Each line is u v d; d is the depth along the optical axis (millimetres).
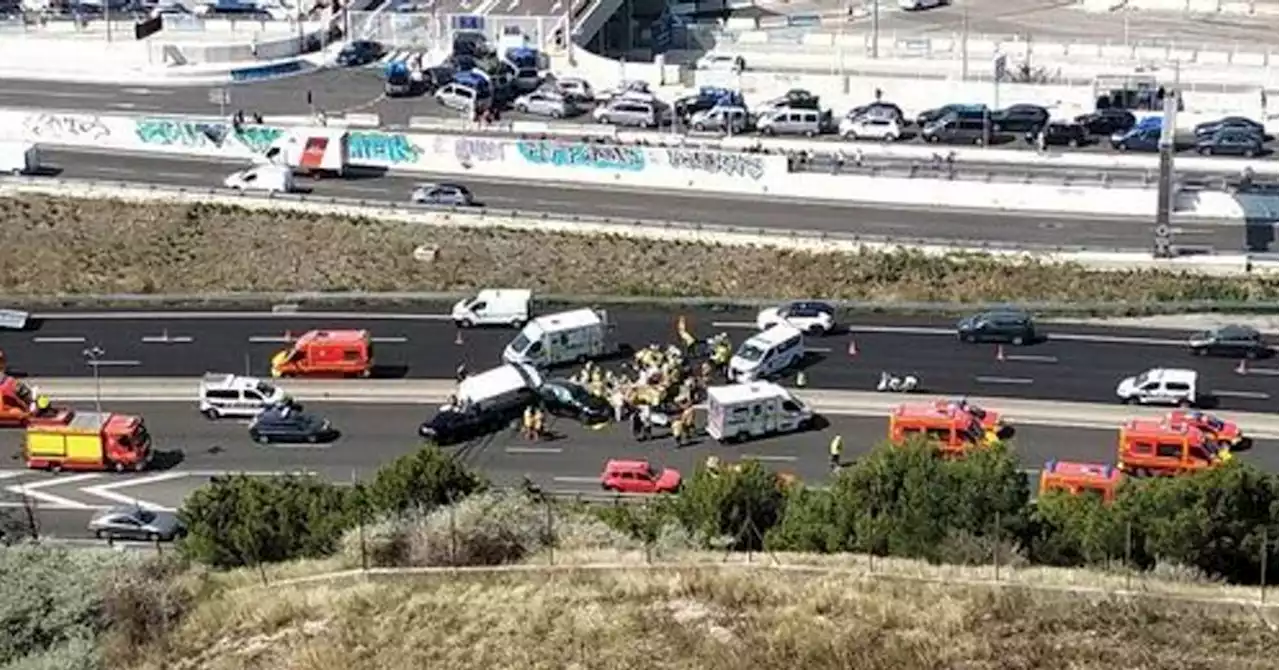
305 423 142125
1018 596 81750
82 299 171375
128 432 137875
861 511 102000
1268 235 188750
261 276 183750
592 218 194375
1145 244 186500
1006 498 101438
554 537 95750
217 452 141375
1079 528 101625
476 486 113688
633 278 181750
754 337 153250
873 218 194875
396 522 97625
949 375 150125
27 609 86250
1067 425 141000
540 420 140625
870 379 149750
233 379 148000
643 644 79562
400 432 143375
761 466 123312
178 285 182000
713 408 139500
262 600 87125
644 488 130250
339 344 152625
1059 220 193625
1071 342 156250
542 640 80750
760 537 103875
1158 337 157000
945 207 198250
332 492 113375
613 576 86812
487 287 178250
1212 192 194000
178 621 86250
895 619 80000
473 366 155250
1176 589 84312
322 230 193000
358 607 85562
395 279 181625
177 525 123938
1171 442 130625
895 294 175125
